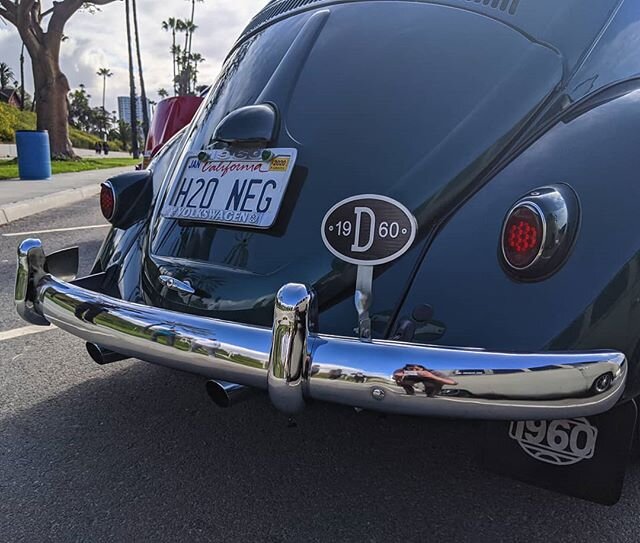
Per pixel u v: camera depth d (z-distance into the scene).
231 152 2.37
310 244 2.05
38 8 26.61
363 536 2.11
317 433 2.79
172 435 2.75
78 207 11.02
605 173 1.73
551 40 2.13
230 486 2.39
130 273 2.53
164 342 1.93
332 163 2.12
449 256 1.85
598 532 2.12
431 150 2.02
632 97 1.90
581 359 1.56
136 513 2.22
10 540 2.07
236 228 2.23
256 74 2.55
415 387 1.60
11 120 38.56
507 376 1.56
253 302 2.07
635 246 1.65
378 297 1.91
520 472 1.90
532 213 1.67
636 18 2.28
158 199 2.67
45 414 2.93
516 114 2.02
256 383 1.79
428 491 2.37
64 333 4.03
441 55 2.18
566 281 1.66
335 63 2.31
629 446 1.74
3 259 6.12
